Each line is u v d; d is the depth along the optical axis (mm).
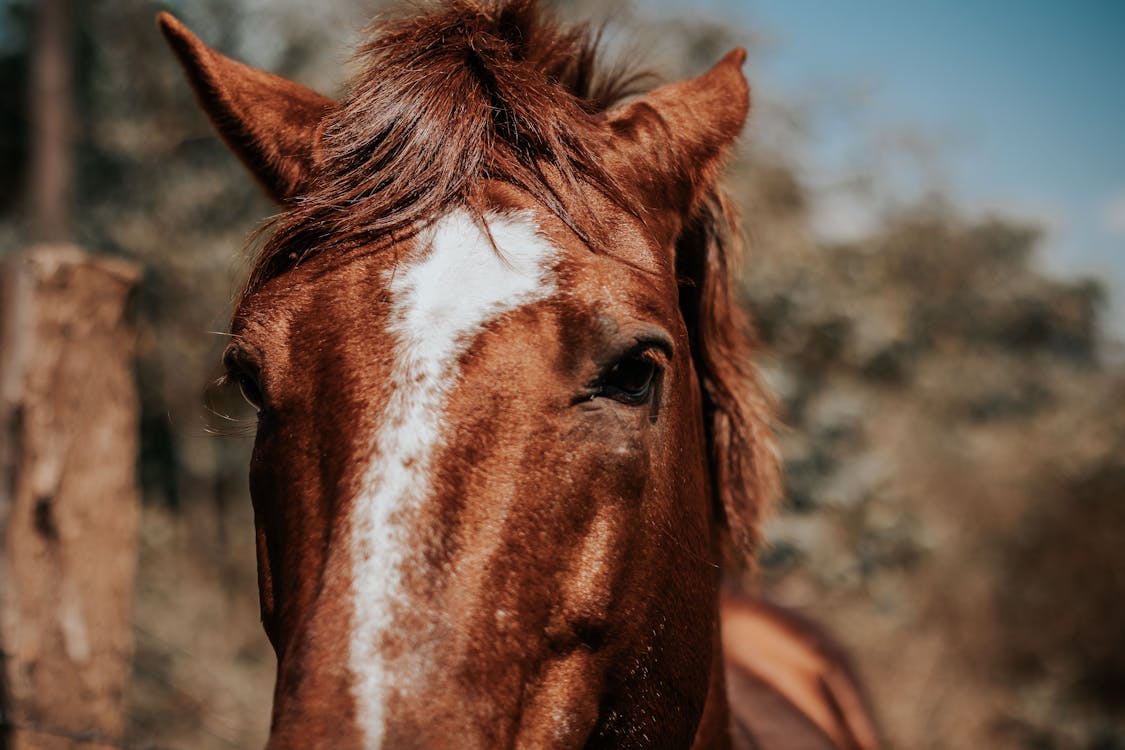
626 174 1718
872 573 9133
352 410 1370
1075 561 13227
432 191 1519
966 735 10484
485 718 1277
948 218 15297
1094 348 21375
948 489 14305
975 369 17703
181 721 7648
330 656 1210
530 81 1673
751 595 4008
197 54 1847
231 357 1573
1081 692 12359
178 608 8711
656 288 1563
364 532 1285
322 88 8969
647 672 1601
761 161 8391
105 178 11633
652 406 1568
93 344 3314
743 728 2783
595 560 1448
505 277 1453
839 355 8672
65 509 3193
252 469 1588
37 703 3061
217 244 10789
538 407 1405
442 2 1971
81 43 11742
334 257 1521
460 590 1295
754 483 2082
